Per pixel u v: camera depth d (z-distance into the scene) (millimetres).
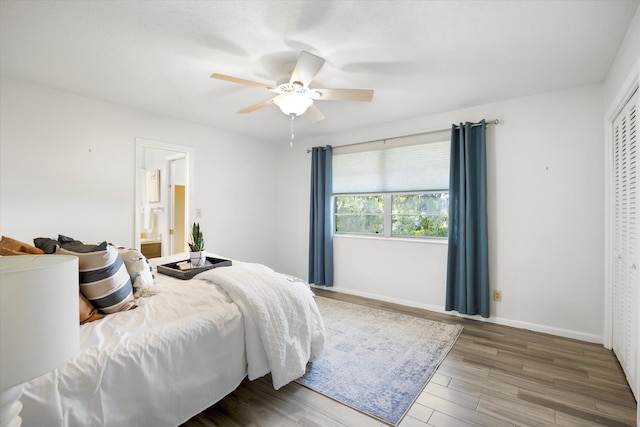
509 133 3057
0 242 1590
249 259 4547
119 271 1657
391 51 2107
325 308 3566
